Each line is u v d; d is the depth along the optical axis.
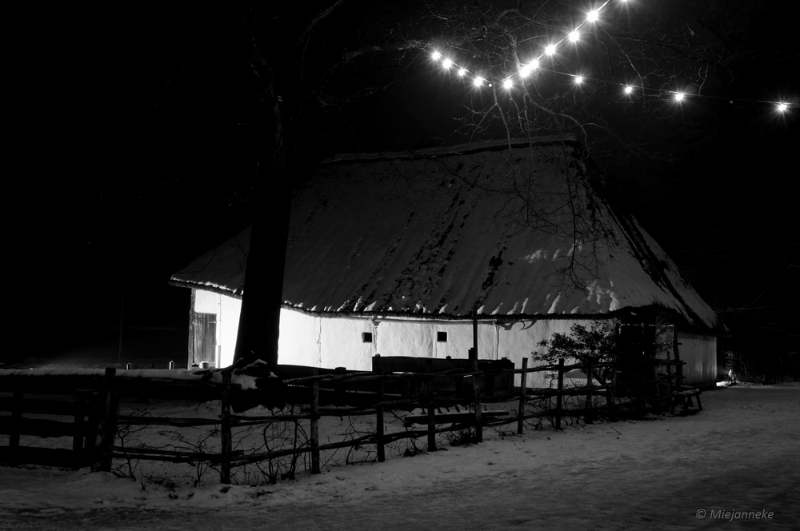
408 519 6.32
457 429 11.40
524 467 9.32
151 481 8.52
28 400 9.01
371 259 26.83
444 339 23.55
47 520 6.30
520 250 24.36
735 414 16.62
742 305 35.91
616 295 21.22
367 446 11.26
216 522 6.39
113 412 8.72
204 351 28.55
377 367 19.45
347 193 31.17
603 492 7.25
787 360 33.31
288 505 7.34
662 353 19.84
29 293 41.31
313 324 25.91
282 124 18.33
